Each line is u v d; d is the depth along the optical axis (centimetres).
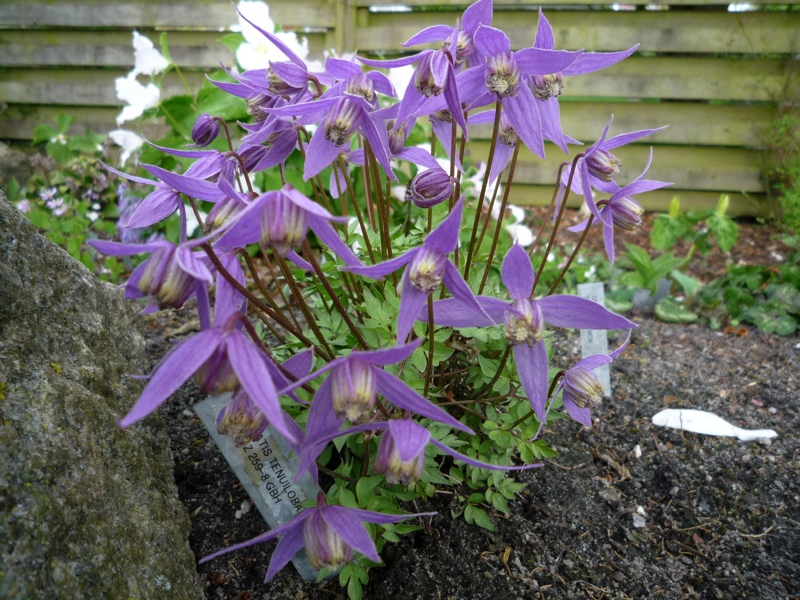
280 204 18
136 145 58
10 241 24
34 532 19
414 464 19
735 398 41
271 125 25
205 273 17
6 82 89
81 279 27
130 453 25
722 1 67
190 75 83
